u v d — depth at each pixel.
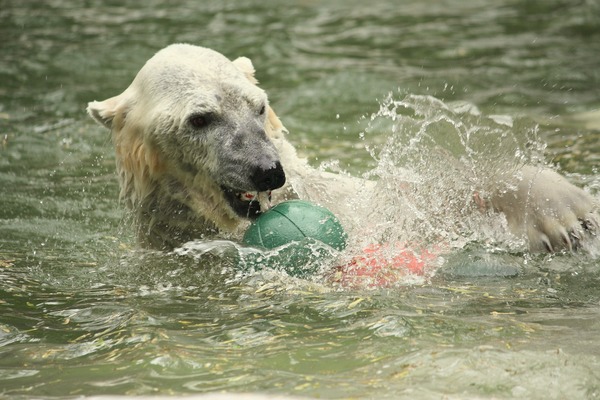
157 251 12.98
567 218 12.41
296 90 23.64
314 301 10.66
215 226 12.62
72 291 11.69
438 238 12.80
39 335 10.02
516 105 21.86
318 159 17.89
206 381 8.40
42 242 14.03
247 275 11.30
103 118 13.09
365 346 9.13
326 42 29.27
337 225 11.43
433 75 24.95
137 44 28.05
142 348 9.32
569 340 9.09
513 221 12.78
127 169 12.92
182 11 33.03
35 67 25.67
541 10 32.84
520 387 8.02
